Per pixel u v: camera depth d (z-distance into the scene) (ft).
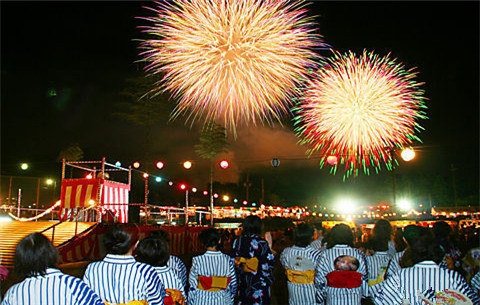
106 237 11.65
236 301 18.11
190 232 65.82
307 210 151.33
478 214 81.46
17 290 9.41
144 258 13.71
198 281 16.15
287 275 17.39
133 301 11.21
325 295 15.89
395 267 15.38
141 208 72.49
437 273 11.08
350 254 15.58
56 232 48.65
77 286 9.53
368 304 19.26
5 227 50.42
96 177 65.72
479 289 13.23
